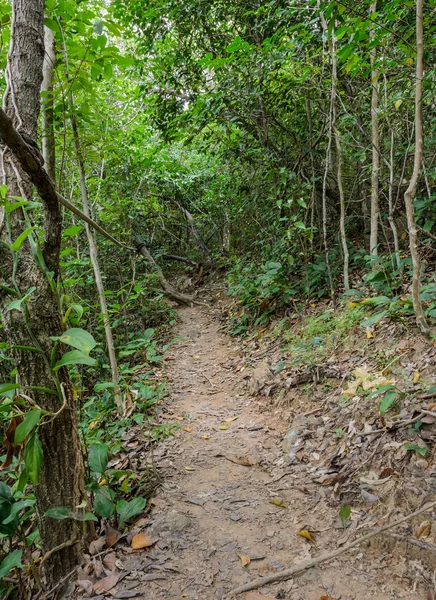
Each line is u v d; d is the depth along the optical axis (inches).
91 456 93.2
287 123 227.3
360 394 121.6
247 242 328.5
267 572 75.0
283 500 96.5
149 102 263.4
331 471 101.9
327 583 71.1
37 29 79.0
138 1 230.8
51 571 79.0
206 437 133.8
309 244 231.6
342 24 148.9
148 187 359.3
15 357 74.7
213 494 101.3
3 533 79.4
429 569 69.9
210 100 206.7
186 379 194.5
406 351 128.0
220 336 251.8
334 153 231.1
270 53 184.1
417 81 110.3
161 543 83.7
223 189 307.1
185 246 450.0
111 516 90.7
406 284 161.5
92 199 250.2
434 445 90.7
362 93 171.3
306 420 128.0
